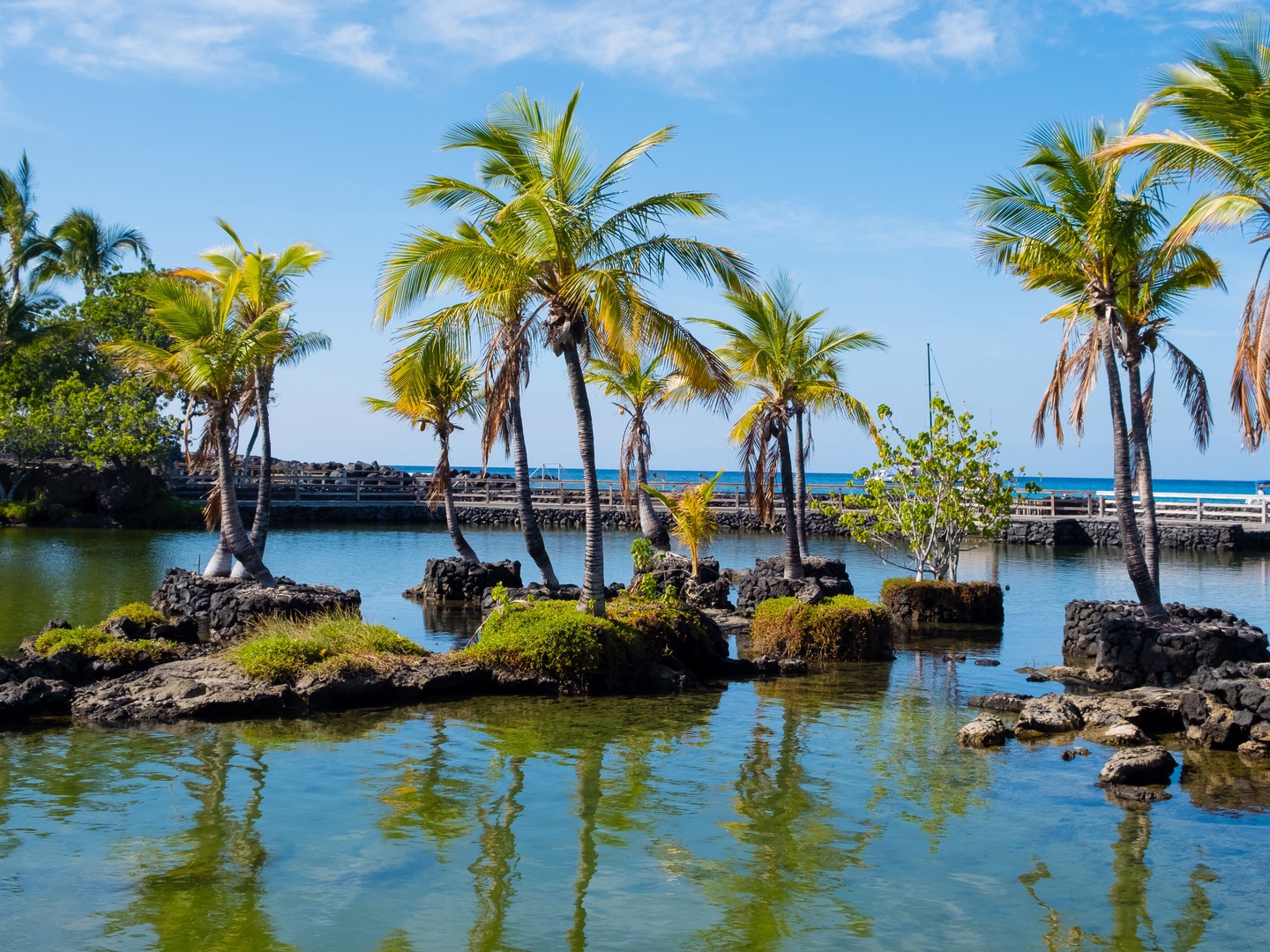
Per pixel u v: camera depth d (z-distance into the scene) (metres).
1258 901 7.61
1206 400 17.91
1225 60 13.45
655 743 12.06
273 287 23.31
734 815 9.48
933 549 23.59
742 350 23.80
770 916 7.32
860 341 23.94
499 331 19.38
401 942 6.83
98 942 6.75
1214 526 41.38
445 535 47.12
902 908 7.48
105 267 54.69
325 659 14.38
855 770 10.97
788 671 16.88
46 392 49.75
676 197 15.00
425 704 13.95
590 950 6.75
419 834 8.88
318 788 10.09
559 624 15.23
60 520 45.75
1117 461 16.70
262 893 7.59
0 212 50.34
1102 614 17.98
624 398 32.53
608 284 14.66
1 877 7.77
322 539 44.56
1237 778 10.70
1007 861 8.39
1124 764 10.60
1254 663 14.29
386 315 14.77
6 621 19.42
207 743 11.68
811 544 44.28
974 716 13.64
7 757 10.94
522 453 23.25
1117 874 8.12
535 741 12.07
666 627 16.45
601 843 8.75
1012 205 16.17
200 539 40.56
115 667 14.55
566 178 15.50
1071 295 17.48
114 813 9.26
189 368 20.62
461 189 15.58
